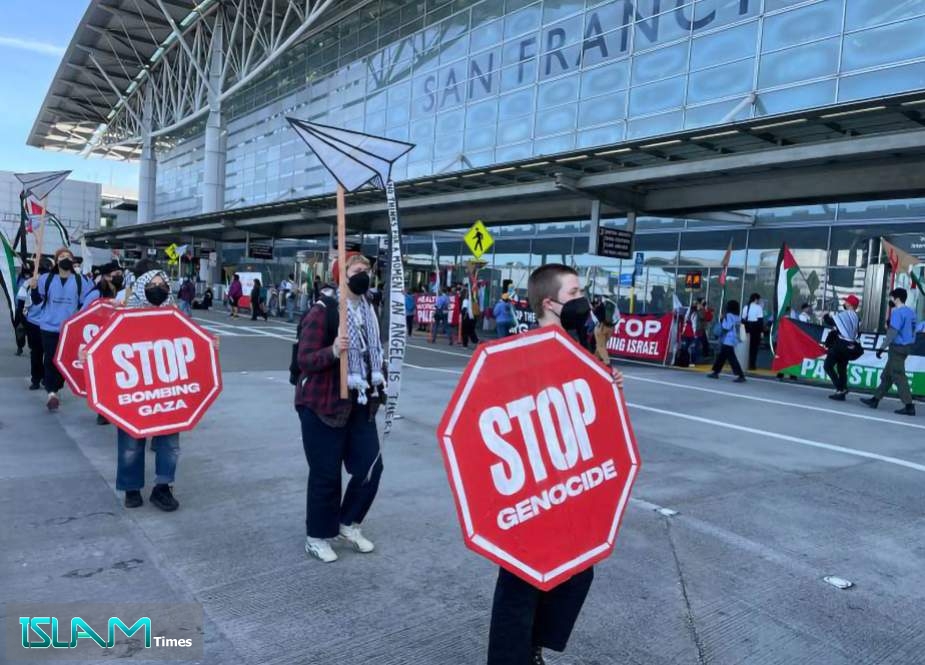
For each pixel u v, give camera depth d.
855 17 14.88
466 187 21.84
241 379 11.16
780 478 6.27
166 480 4.89
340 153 4.00
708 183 17.34
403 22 30.83
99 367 4.59
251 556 4.13
